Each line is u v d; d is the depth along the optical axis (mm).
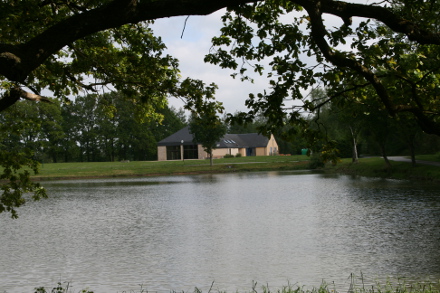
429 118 6875
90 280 13867
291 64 6969
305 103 7121
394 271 13562
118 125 112562
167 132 125125
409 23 5930
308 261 15227
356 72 6961
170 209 30000
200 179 59750
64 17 9094
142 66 9625
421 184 38000
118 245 18906
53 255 17328
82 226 24000
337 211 25875
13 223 25344
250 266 14930
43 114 99750
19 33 8008
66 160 113000
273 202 31672
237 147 110625
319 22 5738
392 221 21719
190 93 9000
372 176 50562
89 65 9828
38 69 9430
